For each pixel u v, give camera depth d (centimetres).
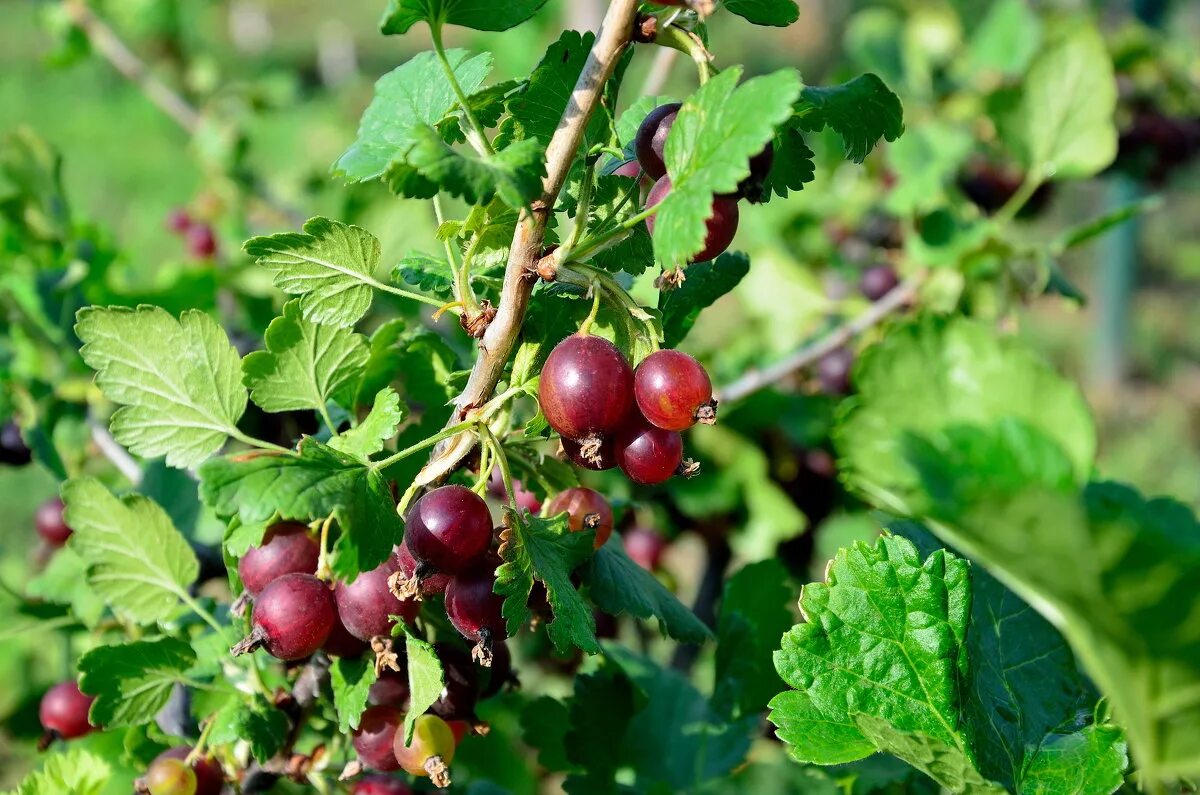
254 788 46
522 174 39
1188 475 174
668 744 54
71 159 288
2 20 437
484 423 42
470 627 42
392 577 41
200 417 44
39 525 56
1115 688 36
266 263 43
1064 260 214
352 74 386
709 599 75
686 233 39
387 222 69
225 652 46
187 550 46
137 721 45
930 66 103
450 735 44
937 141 80
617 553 47
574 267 41
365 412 49
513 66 113
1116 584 35
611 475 67
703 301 47
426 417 47
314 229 43
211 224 101
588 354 41
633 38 40
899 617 41
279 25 464
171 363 43
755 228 93
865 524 97
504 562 41
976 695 41
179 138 311
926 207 80
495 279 44
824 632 41
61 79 362
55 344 63
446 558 41
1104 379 204
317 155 236
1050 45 73
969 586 41
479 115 43
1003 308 78
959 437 36
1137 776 42
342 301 43
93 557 46
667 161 40
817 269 95
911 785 47
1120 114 98
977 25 114
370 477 41
